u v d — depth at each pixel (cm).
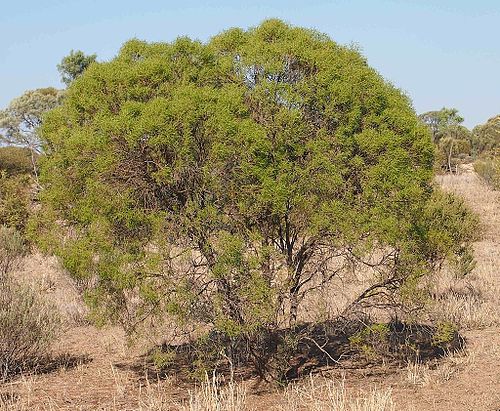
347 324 902
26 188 2094
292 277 765
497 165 2962
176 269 742
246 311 723
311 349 970
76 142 710
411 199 775
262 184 707
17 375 914
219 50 814
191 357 930
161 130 691
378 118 774
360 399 758
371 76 781
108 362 974
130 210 715
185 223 716
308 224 759
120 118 701
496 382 829
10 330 910
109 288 775
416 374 848
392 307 854
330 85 745
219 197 730
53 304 1126
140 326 889
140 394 812
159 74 755
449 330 923
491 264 1656
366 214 743
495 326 1140
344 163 760
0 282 1006
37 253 1859
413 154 793
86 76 777
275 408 740
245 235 741
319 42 806
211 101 711
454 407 743
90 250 736
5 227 1822
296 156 743
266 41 810
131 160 719
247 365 899
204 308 747
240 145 702
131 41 828
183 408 722
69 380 888
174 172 716
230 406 720
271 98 743
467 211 1352
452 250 1092
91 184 715
